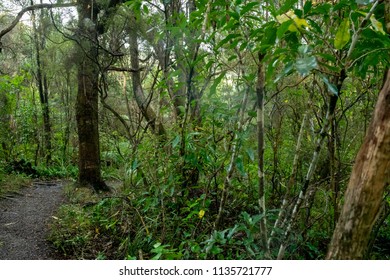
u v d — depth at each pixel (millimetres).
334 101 1910
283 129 3805
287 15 1705
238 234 3041
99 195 6152
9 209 5309
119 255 3363
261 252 2182
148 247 3148
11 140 9250
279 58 1766
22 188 6809
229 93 3324
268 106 3822
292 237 2680
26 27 9133
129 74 6988
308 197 2914
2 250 3754
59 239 3932
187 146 3059
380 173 1265
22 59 10336
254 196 3631
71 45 5785
